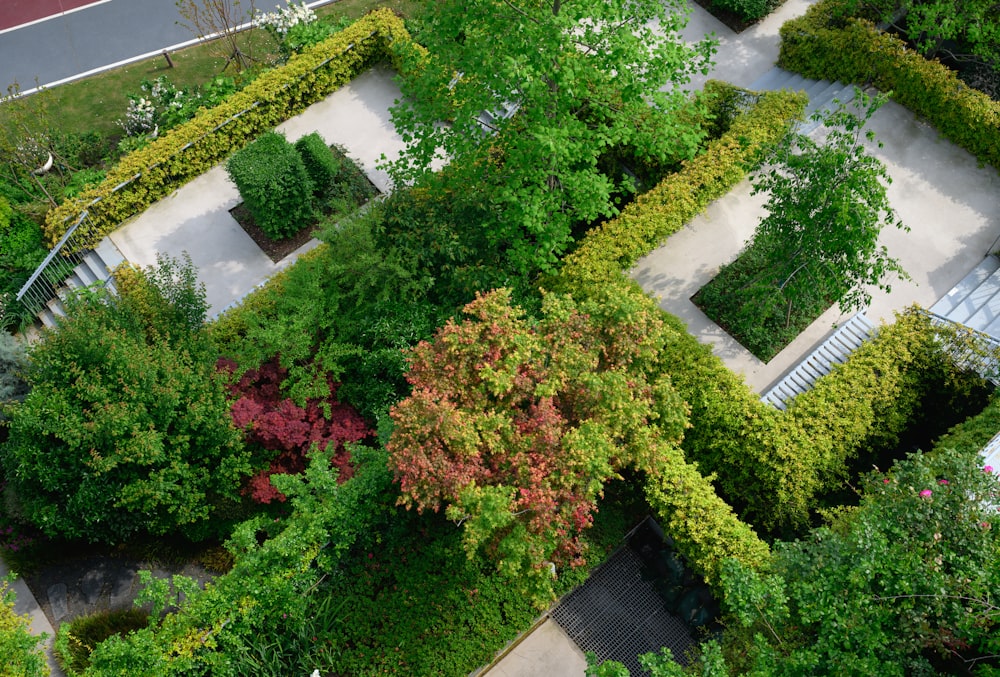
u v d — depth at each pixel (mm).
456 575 15414
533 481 13109
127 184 21781
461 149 18078
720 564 14227
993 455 14430
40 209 22000
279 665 14461
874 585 12023
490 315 14672
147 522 16875
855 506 16000
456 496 13289
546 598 14836
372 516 15469
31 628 15180
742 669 13547
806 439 15438
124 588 17250
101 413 15836
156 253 21625
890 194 19781
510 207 17781
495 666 15141
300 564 14672
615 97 18375
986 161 19953
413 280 17953
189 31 26984
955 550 11828
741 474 15891
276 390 18203
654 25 23625
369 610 15172
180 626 13914
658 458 14523
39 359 16609
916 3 21219
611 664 12023
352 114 23766
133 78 25969
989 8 20000
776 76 22609
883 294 18500
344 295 18219
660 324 15133
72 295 18266
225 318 19328
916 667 11336
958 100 19703
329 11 26891
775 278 17375
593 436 13414
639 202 19000
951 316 17812
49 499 17031
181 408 16906
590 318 15016
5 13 27828
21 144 22391
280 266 21297
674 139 17703
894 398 16203
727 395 16141
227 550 17391
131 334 17469
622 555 16172
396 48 18125
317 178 21500
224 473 16891
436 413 13477
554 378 14188
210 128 22500
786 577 13102
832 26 22000
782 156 16062
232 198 22547
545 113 17594
